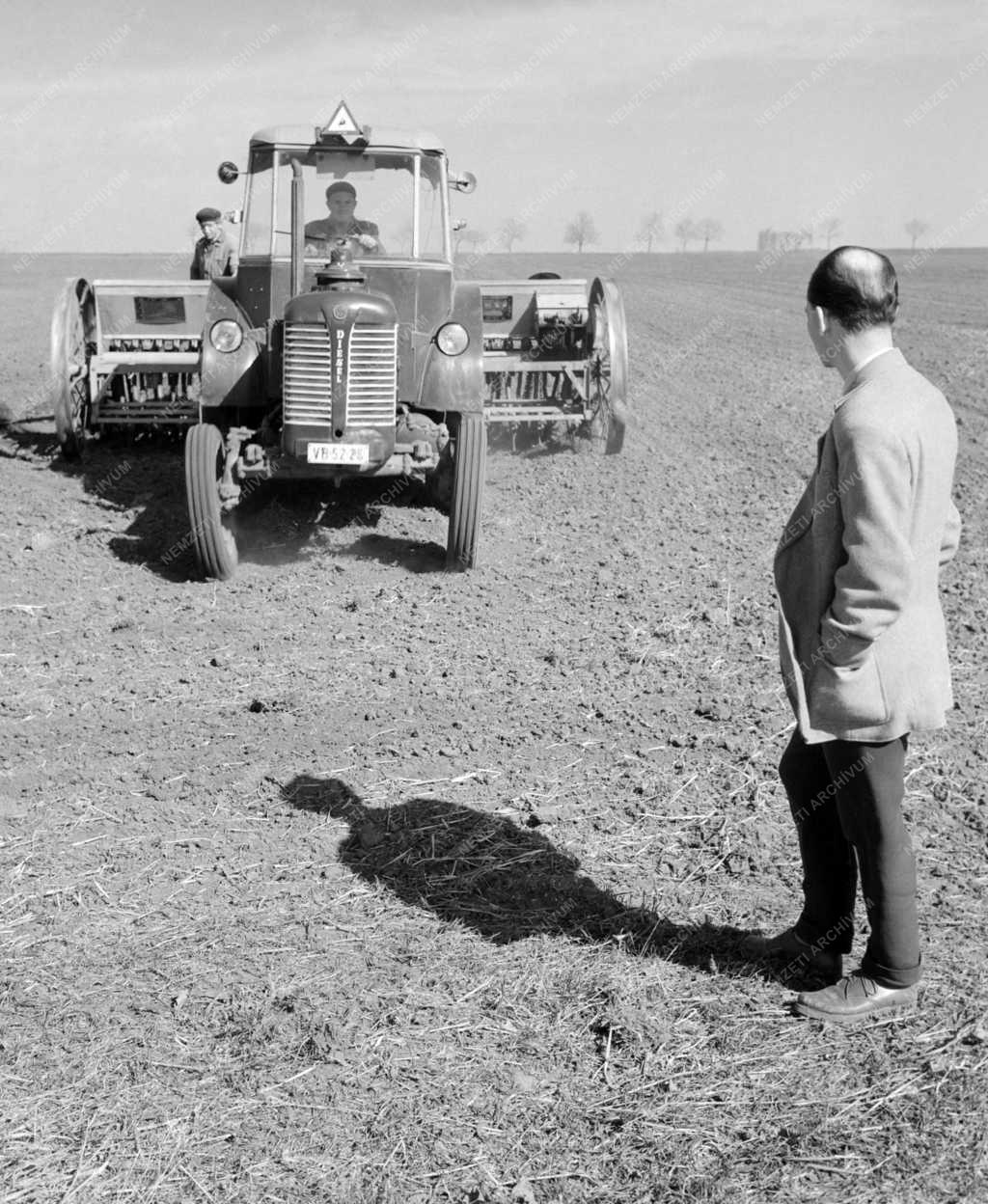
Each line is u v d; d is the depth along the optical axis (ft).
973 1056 10.45
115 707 18.54
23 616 22.86
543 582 25.08
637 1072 10.43
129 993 11.54
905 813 14.90
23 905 13.07
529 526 29.58
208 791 15.74
